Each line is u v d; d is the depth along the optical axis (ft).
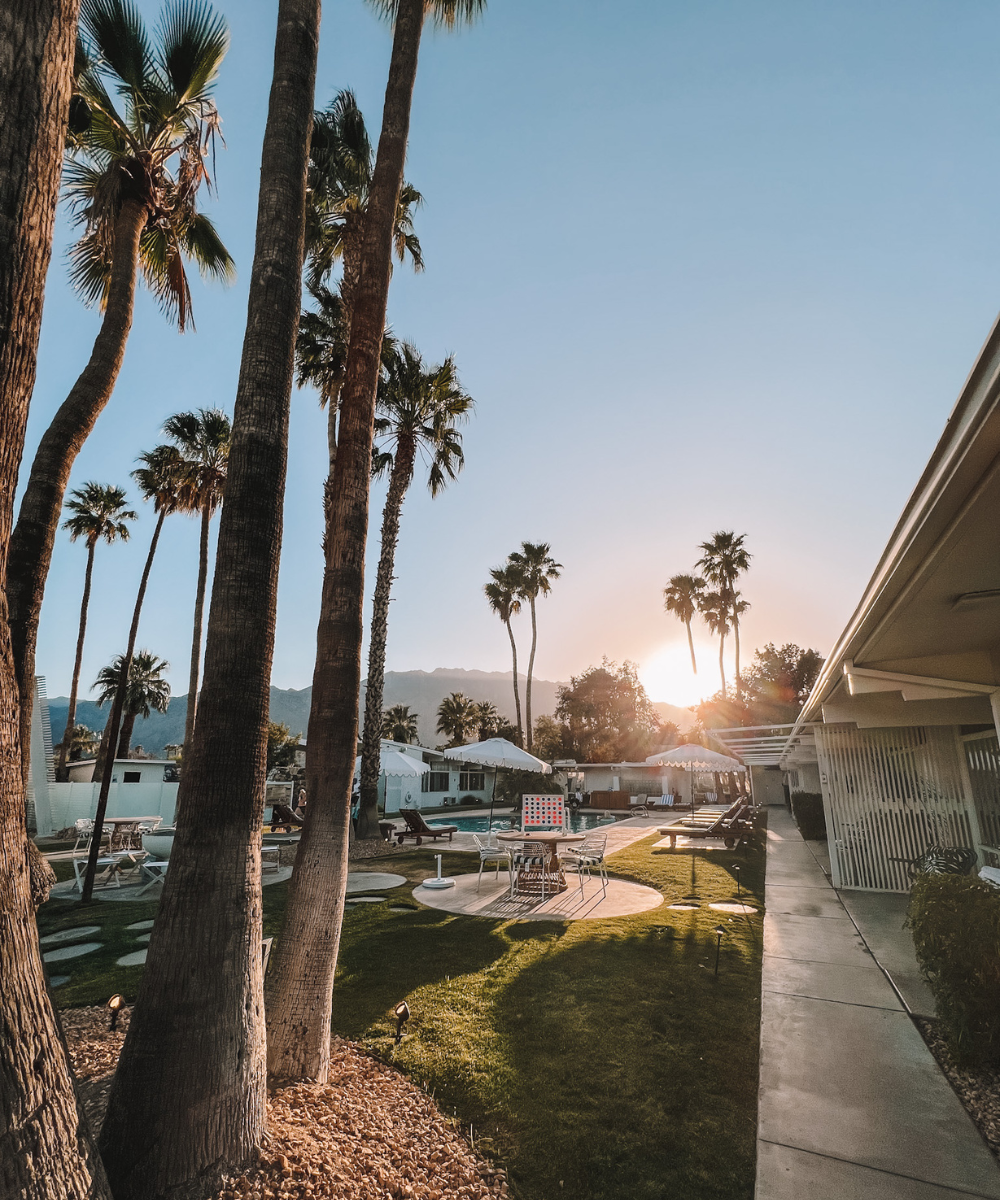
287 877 39.91
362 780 53.06
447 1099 12.67
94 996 18.37
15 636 14.53
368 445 15.65
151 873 38.47
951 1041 14.34
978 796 30.71
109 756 34.42
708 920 26.89
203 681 10.49
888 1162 10.99
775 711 139.44
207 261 32.65
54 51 6.57
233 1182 8.81
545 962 20.77
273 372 11.69
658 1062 14.19
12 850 5.77
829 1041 15.67
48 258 6.52
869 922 27.48
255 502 11.06
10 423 6.06
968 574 14.19
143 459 74.64
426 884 35.09
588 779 138.21
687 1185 10.32
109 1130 8.72
